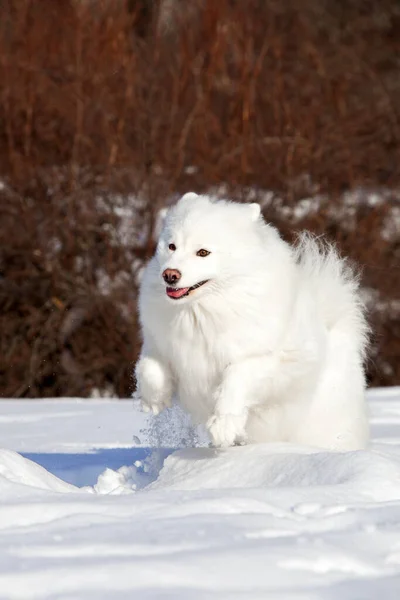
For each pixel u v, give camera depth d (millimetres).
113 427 15727
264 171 28891
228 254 9586
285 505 7004
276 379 9930
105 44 29000
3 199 27547
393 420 16547
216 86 29812
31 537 5977
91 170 27547
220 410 9656
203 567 5359
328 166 29266
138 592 4977
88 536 5977
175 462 9523
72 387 27125
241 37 30156
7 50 28578
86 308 27047
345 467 7941
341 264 11227
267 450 9250
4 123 28125
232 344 9805
